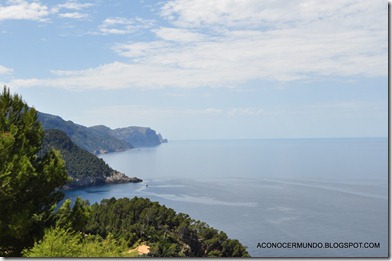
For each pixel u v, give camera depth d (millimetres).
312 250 78750
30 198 24531
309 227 102625
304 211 128500
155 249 54656
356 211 120750
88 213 26750
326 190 167875
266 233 100375
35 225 23859
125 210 72688
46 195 25625
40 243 20406
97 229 53531
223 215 132750
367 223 102500
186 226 71938
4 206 22672
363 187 169375
